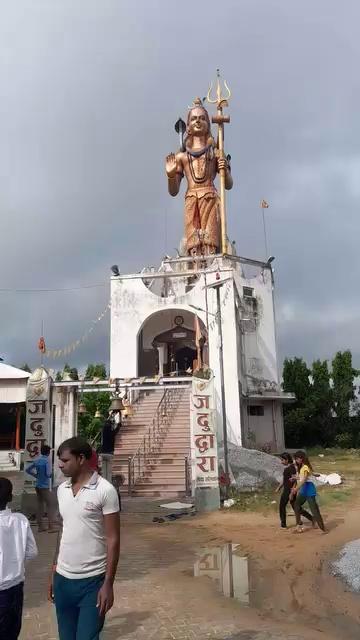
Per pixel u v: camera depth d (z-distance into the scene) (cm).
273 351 3228
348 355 4244
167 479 1978
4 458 2695
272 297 3312
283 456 1391
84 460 462
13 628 490
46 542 1229
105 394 2934
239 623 713
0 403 2822
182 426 2389
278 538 1242
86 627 420
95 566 440
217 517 1520
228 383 2820
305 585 896
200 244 3422
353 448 3969
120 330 3061
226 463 1792
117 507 449
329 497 1784
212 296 2952
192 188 3547
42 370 1753
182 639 655
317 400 4088
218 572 972
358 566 968
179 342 3431
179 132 3716
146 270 3203
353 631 695
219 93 3509
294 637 662
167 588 872
